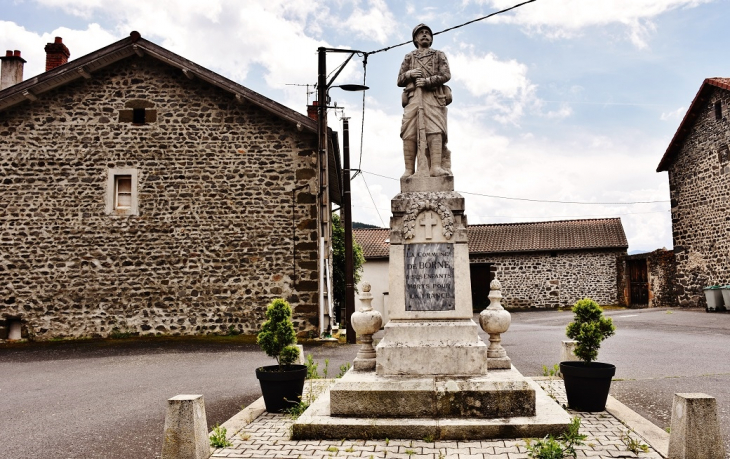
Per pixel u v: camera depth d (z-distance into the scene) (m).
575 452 4.62
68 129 13.86
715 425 4.26
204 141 13.91
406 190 6.63
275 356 6.64
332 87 13.74
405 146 6.84
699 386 7.18
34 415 6.58
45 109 13.91
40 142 13.82
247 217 13.72
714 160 19.03
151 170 13.81
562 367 6.31
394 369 5.88
